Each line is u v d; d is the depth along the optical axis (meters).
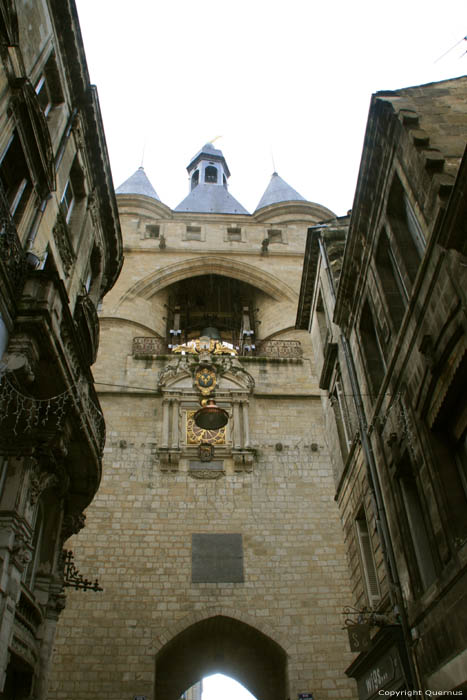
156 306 34.31
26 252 10.66
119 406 26.78
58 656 19.91
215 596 21.84
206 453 24.17
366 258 13.64
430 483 9.81
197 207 49.56
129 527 23.16
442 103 11.49
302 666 20.53
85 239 15.98
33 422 10.88
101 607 21.12
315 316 21.36
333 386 18.47
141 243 36.06
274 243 37.28
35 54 11.93
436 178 9.41
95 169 16.47
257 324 35.75
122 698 19.30
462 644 8.45
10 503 10.52
